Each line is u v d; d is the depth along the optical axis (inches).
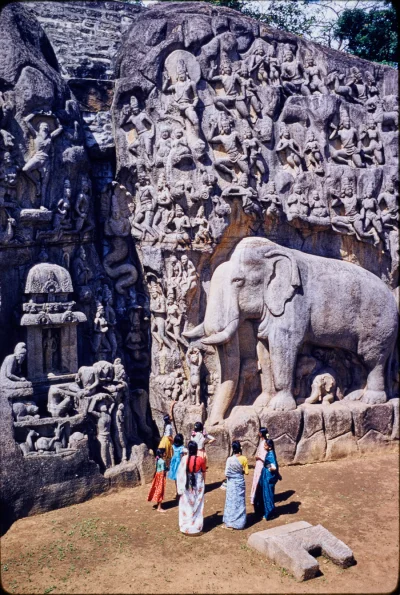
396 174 476.7
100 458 381.4
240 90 437.4
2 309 374.0
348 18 685.3
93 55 489.4
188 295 422.0
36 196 389.7
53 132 394.3
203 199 413.1
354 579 277.7
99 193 442.6
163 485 346.6
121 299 444.5
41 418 359.9
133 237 441.7
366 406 451.2
